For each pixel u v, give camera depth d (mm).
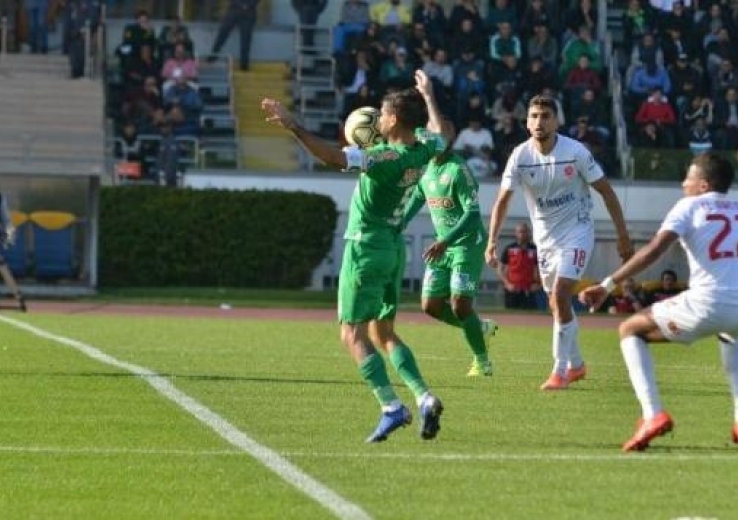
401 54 101188
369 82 101125
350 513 23609
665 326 29375
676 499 25047
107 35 109562
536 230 41125
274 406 35562
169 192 90688
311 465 27688
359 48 102375
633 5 106250
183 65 101812
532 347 55312
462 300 42562
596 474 27141
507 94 99812
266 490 25391
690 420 34750
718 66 103750
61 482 26047
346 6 108125
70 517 23438
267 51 111562
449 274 43000
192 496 24922
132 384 39531
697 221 28969
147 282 90875
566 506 24422
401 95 30156
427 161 30219
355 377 42031
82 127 97938
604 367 48281
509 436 31469
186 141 99938
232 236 90938
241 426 32250
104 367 43625
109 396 36969
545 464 28078
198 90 103000
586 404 37125
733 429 30875
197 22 111938
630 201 95188
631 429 32750
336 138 104250
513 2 106062
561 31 105188
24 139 89000
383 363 29984
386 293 30516
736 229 28953
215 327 63000
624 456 29062
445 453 29141
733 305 28844
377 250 29938
